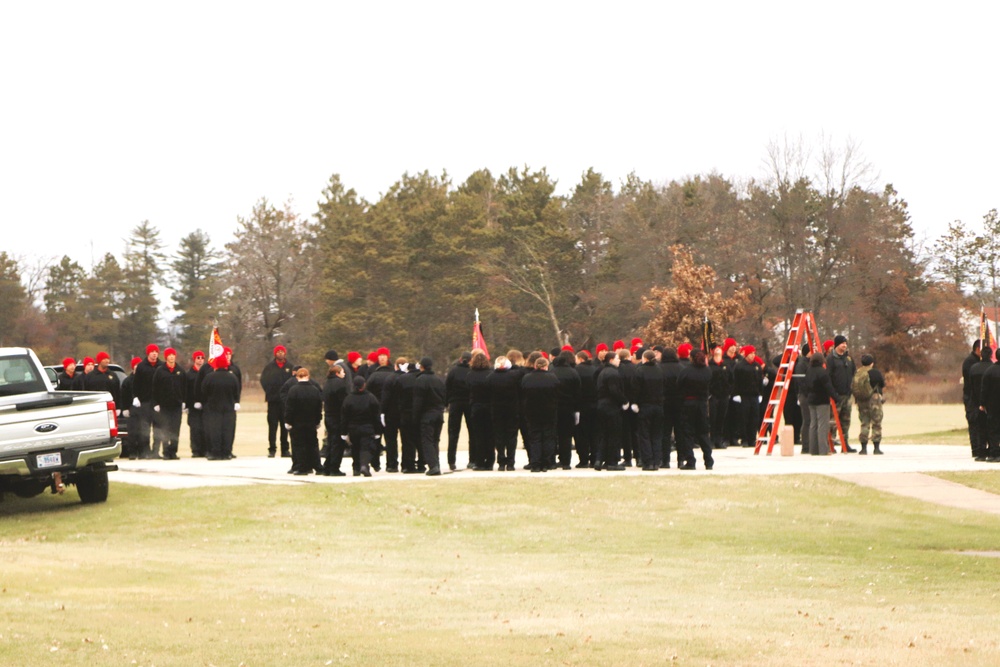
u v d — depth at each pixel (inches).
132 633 464.8
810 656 432.1
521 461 1234.0
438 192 4768.7
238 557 706.8
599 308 4001.0
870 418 1298.0
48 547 741.9
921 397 3774.6
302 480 999.6
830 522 842.8
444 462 1211.2
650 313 3740.2
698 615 514.9
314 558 704.4
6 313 4960.6
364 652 436.1
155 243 6476.4
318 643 450.9
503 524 826.2
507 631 477.4
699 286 3309.5
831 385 1280.8
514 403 1061.8
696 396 1061.1
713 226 3969.0
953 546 754.2
